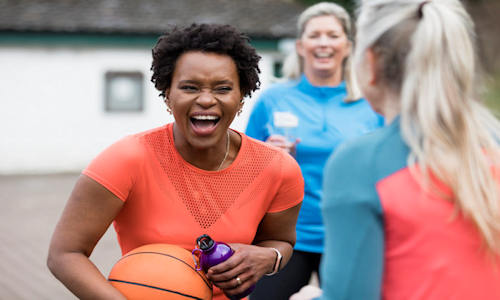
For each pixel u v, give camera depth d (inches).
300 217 117.8
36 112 508.4
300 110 125.8
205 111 69.1
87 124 519.5
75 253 68.6
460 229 49.2
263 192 76.3
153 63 72.4
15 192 404.5
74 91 515.5
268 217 79.9
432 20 49.9
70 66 512.7
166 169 72.0
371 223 50.0
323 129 122.2
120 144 71.2
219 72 69.1
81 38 510.9
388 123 53.7
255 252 71.7
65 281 67.6
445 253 48.9
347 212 50.4
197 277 69.0
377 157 51.0
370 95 55.6
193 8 589.6
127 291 66.9
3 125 502.3
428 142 49.5
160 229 71.6
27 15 514.9
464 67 49.6
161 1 588.4
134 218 72.6
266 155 77.2
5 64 499.8
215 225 73.2
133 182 70.4
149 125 533.6
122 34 518.6
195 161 73.5
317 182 119.3
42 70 506.9
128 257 70.1
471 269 49.1
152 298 66.4
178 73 69.7
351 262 49.8
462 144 49.3
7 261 226.2
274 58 557.0
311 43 128.1
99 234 70.1
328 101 126.0
